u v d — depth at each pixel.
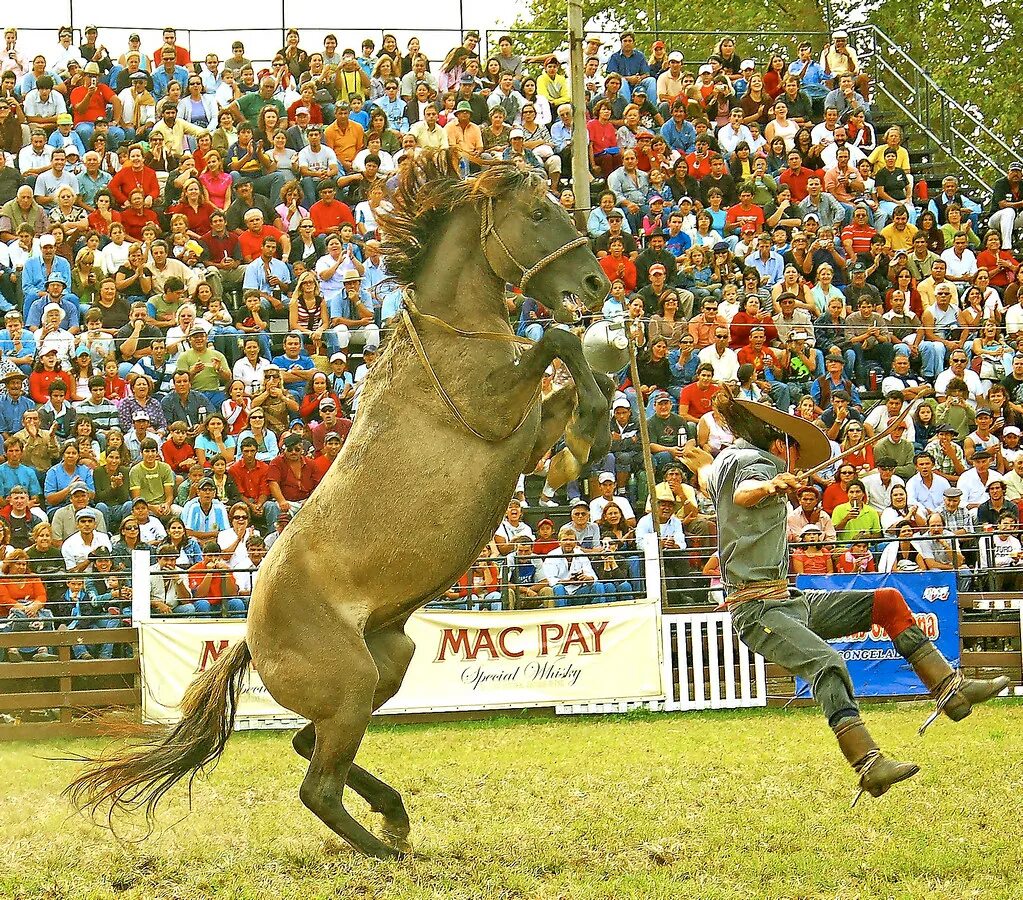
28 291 16.47
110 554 13.59
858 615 6.63
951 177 21.77
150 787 7.04
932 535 14.20
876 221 20.58
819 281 18.30
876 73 26.06
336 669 6.75
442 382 6.80
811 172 20.70
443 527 6.75
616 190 19.55
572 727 12.20
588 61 22.22
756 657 13.17
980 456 15.56
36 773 10.20
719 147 21.19
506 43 22.08
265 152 19.00
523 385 6.72
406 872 6.37
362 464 6.86
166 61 20.59
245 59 21.36
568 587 13.90
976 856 6.25
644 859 6.50
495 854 6.70
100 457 14.59
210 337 16.12
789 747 10.20
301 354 16.47
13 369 15.38
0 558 13.41
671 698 13.13
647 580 13.30
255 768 9.97
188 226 17.91
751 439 7.06
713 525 14.33
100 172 18.69
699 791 8.20
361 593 6.84
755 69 24.89
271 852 6.92
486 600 13.31
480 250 6.95
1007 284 20.19
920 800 7.64
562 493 15.48
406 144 19.20
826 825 7.06
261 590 6.95
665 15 35.56
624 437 15.41
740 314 17.12
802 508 14.60
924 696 13.22
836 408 15.95
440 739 11.55
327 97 20.23
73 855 6.90
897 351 17.48
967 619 13.66
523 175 6.94
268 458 14.99
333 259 17.30
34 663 12.64
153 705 12.62
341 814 6.79
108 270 17.02
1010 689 13.31
